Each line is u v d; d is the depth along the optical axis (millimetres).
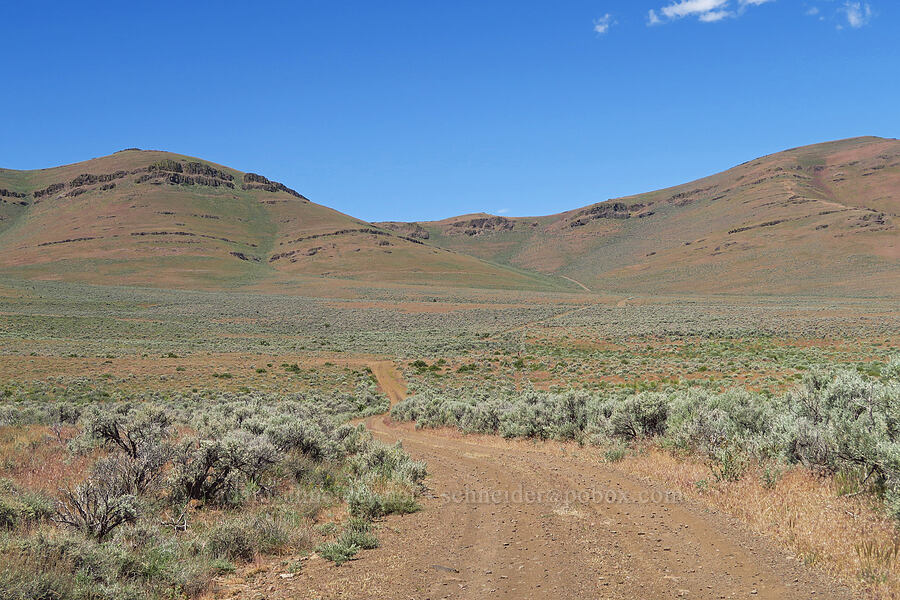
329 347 78938
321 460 13609
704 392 16328
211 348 75250
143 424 12852
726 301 139875
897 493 6953
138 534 6969
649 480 11414
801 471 9453
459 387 46781
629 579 5957
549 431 19750
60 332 85000
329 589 5867
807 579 5832
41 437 15750
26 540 5828
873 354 47719
